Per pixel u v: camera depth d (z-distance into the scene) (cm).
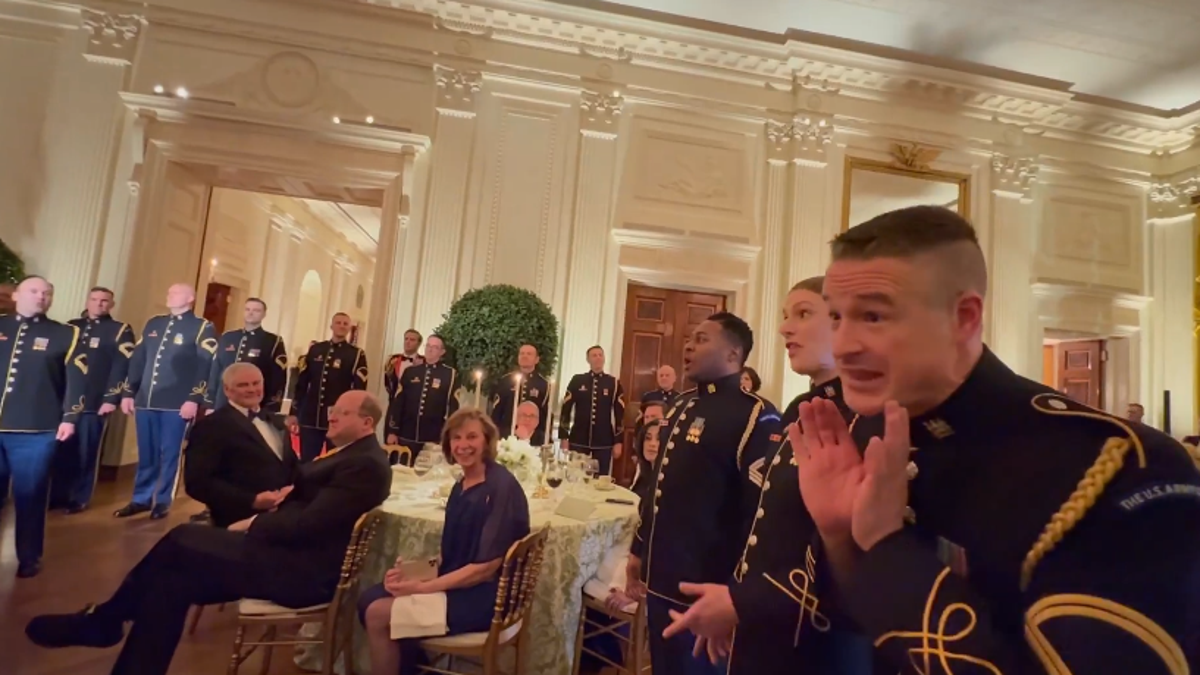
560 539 262
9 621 286
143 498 483
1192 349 728
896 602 61
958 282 68
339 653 260
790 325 140
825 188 669
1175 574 51
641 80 656
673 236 640
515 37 633
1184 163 755
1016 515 60
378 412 257
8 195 550
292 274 1024
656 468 194
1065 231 746
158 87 569
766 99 679
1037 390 68
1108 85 718
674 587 175
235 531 231
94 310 490
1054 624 53
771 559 102
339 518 234
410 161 596
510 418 532
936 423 68
